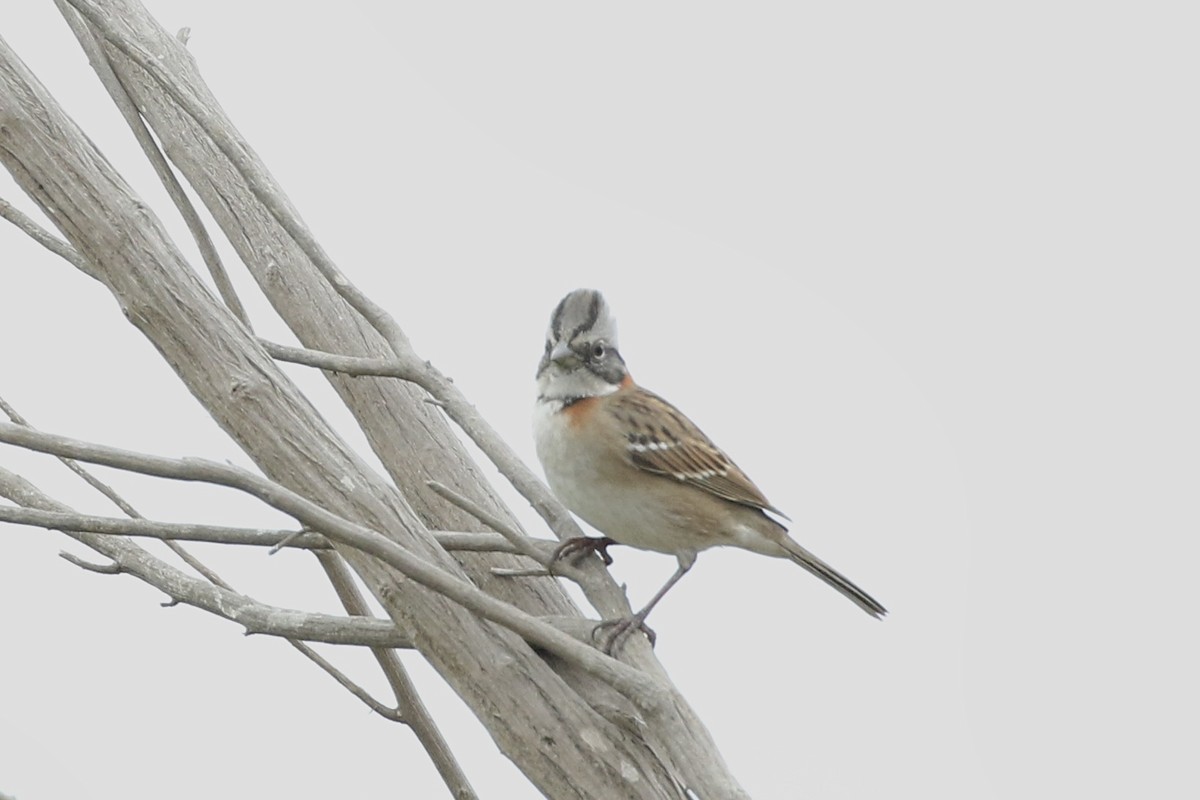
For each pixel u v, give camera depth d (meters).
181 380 10.06
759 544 12.21
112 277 9.99
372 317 11.37
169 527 9.40
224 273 12.01
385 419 12.28
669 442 11.81
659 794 9.23
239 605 9.77
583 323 12.02
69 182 10.05
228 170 13.09
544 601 11.38
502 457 11.14
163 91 13.11
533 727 9.23
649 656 9.98
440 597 9.36
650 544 12.03
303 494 9.73
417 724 11.11
